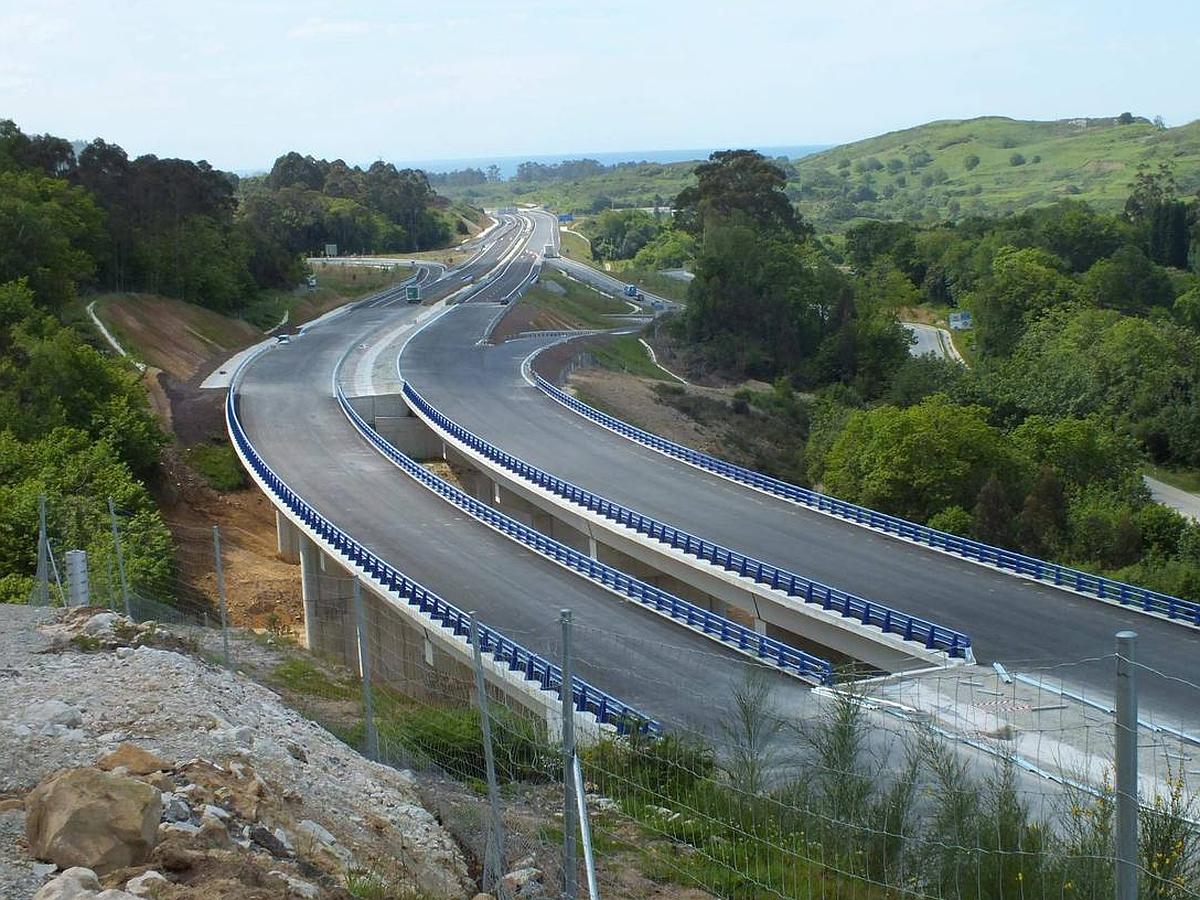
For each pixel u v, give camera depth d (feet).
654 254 636.07
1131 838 28.27
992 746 81.10
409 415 255.50
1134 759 28.25
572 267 589.32
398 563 149.69
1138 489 207.92
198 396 256.93
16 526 125.18
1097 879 42.52
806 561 148.97
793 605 130.11
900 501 196.95
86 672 62.39
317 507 177.68
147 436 200.23
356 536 162.20
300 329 367.04
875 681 105.50
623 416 281.33
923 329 482.28
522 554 153.79
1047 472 185.68
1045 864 44.93
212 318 354.13
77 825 38.37
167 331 311.68
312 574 167.84
